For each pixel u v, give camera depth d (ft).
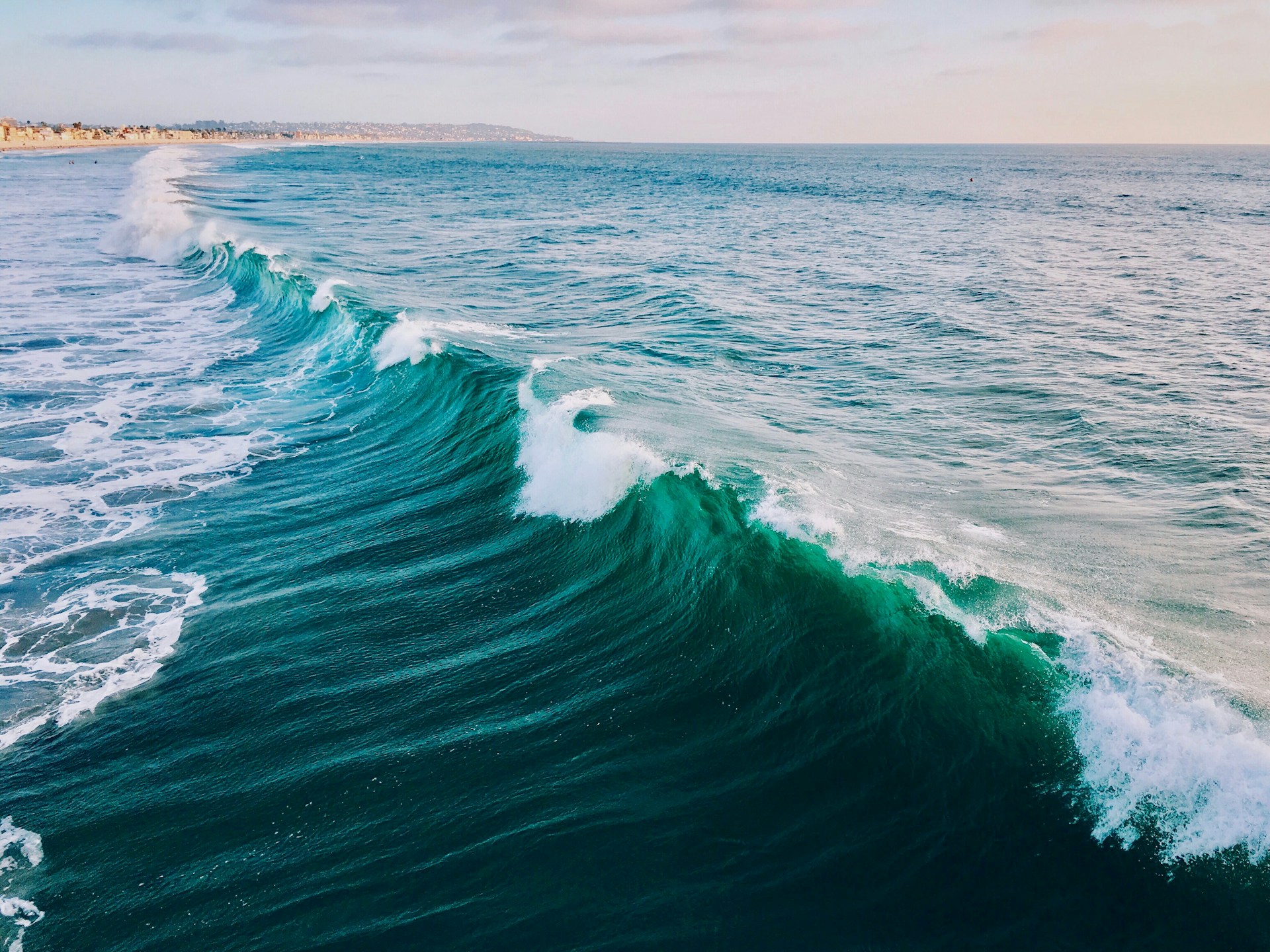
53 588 31.89
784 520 29.35
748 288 88.38
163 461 44.11
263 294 80.18
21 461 43.42
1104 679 20.68
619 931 17.08
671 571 29.91
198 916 18.08
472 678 26.40
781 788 20.58
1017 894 17.17
